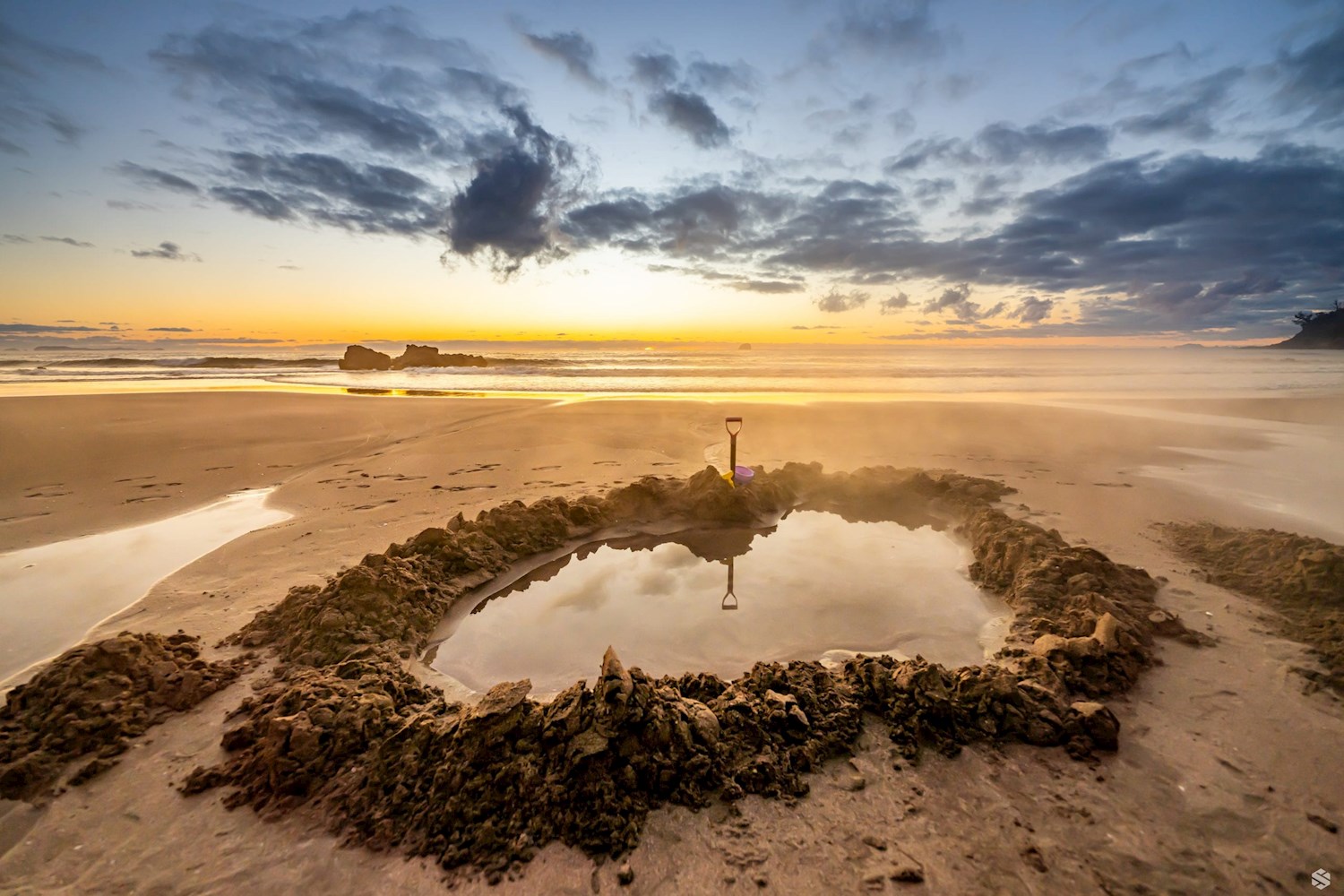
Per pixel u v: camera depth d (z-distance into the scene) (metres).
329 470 12.75
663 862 3.42
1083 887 3.22
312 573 7.52
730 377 39.62
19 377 37.94
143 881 3.33
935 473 11.58
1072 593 6.49
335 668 5.10
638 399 25.28
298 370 49.66
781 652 5.80
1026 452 14.58
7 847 3.55
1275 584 6.61
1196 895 3.17
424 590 6.59
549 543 8.48
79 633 6.07
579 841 3.54
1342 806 3.73
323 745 4.16
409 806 3.76
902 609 6.70
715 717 4.38
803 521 9.91
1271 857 3.39
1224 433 16.89
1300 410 21.42
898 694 4.77
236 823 3.71
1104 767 4.12
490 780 3.84
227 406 21.70
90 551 8.29
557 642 6.07
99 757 4.24
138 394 25.42
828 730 4.44
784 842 3.54
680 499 9.95
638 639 6.10
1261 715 4.61
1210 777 4.00
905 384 33.50
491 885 3.29
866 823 3.68
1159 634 5.82
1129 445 15.27
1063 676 5.02
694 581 7.54
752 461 13.66
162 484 11.71
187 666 5.19
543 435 16.42
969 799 3.87
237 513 9.95
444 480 11.95
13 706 4.62
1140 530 8.80
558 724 4.11
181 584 7.20
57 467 12.99
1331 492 10.79
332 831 3.65
